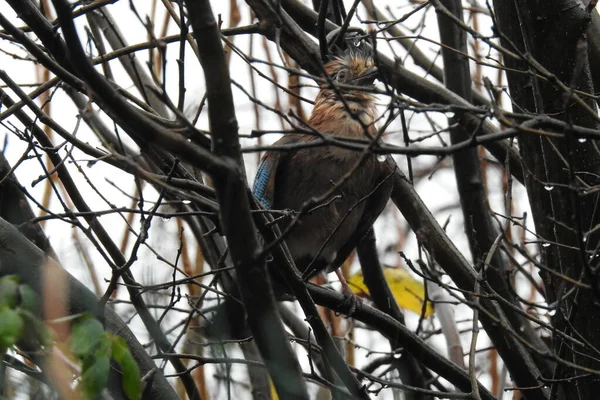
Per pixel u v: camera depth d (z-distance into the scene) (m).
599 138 7.56
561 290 8.82
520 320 11.31
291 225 7.52
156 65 13.71
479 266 9.78
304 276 9.72
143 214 8.73
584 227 9.62
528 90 10.48
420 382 11.79
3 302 6.37
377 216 12.73
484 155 15.94
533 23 9.62
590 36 11.32
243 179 7.19
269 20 11.26
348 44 13.87
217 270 9.50
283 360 7.83
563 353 9.42
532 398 10.96
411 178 9.81
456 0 12.75
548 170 9.72
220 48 7.05
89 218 9.71
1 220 8.66
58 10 6.29
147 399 8.70
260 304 7.66
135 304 9.89
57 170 9.57
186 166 11.88
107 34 13.34
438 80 14.28
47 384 7.34
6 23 7.37
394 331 10.54
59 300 8.07
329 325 13.49
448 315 13.52
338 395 9.83
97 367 6.29
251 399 11.91
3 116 9.49
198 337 12.12
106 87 6.49
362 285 14.09
